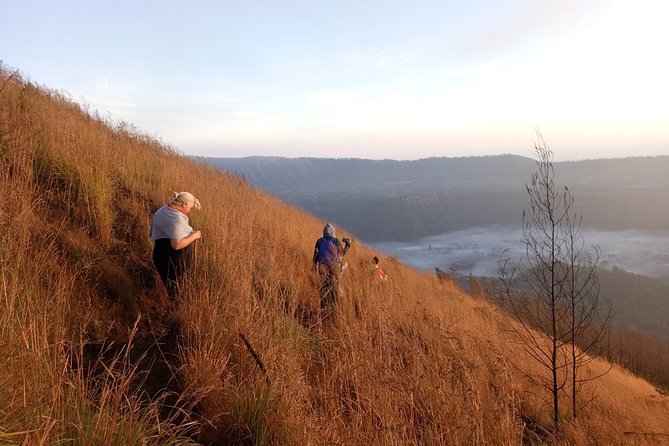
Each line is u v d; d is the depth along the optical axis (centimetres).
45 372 229
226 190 1014
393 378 375
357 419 322
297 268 667
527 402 526
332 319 511
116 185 623
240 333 364
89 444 200
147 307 422
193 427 275
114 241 496
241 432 280
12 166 486
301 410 305
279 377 327
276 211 1145
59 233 429
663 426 638
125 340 362
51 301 301
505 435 380
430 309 743
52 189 503
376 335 468
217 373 310
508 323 755
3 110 611
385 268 1162
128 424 221
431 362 446
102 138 775
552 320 482
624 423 575
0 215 350
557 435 462
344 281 649
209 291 434
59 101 1084
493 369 546
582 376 762
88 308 358
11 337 231
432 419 361
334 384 368
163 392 304
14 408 191
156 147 1177
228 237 568
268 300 434
